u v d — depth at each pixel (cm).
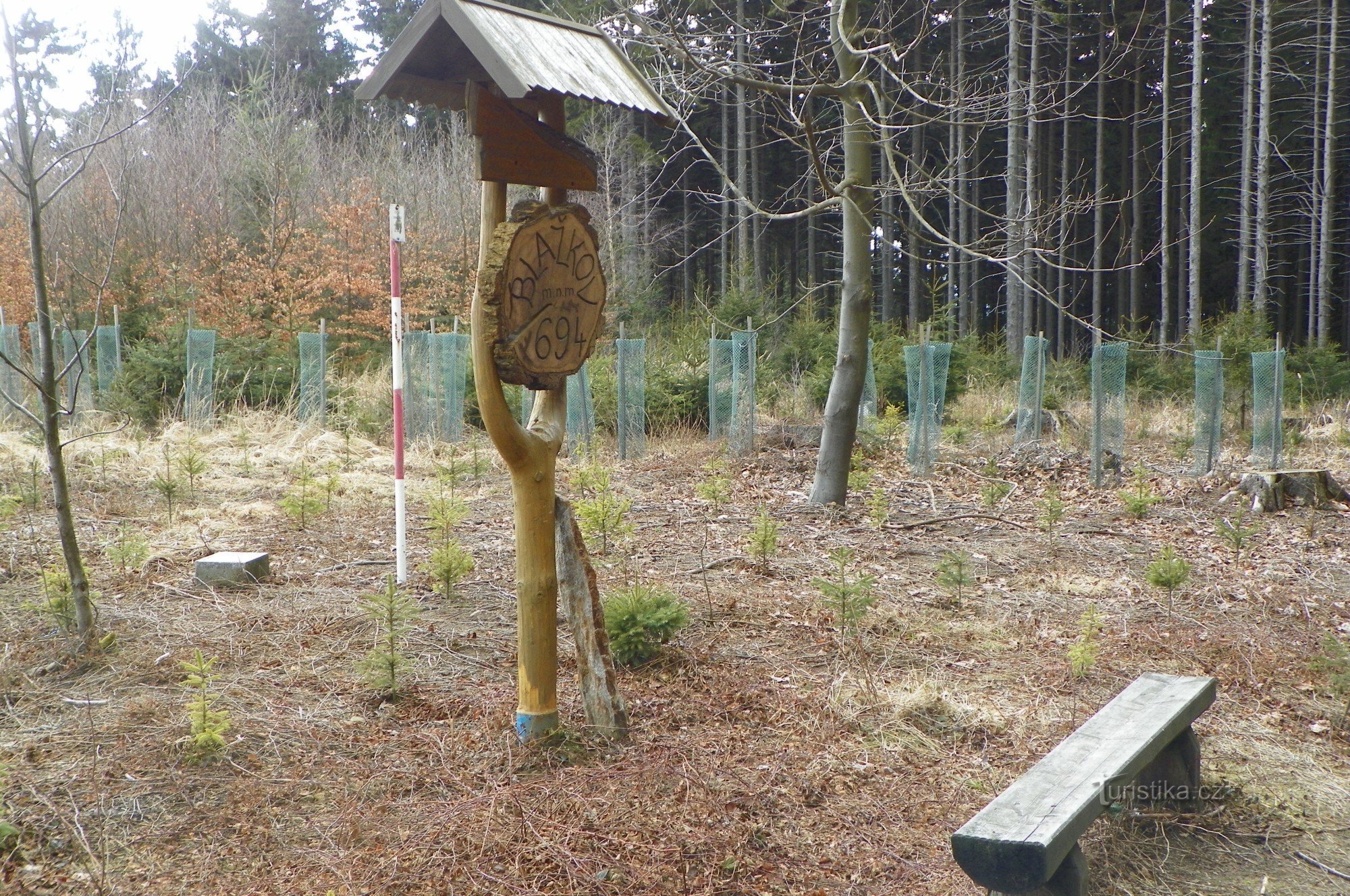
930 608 634
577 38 397
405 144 3134
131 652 508
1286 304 3803
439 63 399
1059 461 1262
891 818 365
